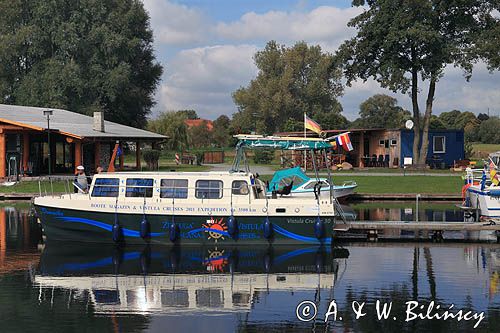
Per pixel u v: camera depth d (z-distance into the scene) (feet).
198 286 62.34
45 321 51.37
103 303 56.49
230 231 78.74
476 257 77.10
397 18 194.29
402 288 61.62
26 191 144.97
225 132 405.80
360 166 219.20
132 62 295.48
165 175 79.92
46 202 81.10
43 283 63.26
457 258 76.48
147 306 55.72
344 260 74.69
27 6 257.96
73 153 182.91
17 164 162.50
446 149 213.87
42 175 170.30
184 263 71.77
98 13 257.34
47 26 252.42
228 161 291.79
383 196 145.18
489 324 51.26
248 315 53.31
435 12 194.18
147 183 80.02
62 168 180.75
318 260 74.08
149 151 204.74
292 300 57.72
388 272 68.44
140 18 290.56
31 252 77.92
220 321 51.57
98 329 49.47
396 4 197.88
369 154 224.12
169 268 69.56
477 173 151.23
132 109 288.10
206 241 79.36
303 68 434.71
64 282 63.72
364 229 90.94
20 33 249.14
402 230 99.76
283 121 426.51
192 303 56.70
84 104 250.37
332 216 79.20
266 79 426.51
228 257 74.95
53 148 179.32
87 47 253.03
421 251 81.10
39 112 194.08
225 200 79.25
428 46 196.65
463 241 89.35
